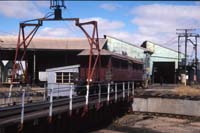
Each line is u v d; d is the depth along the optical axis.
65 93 36.62
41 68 63.81
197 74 101.75
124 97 42.59
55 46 62.84
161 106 47.75
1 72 61.47
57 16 30.88
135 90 51.12
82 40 65.12
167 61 97.38
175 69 97.00
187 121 43.12
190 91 50.09
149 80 86.62
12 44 60.94
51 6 30.81
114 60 42.81
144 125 38.94
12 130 18.75
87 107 28.75
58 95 34.12
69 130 26.34
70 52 63.16
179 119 44.97
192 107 46.16
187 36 97.75
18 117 20.05
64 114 25.05
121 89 47.03
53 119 23.23
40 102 27.27
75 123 27.78
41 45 62.31
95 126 33.84
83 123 29.91
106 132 33.22
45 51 62.53
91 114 31.92
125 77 48.78
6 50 60.59
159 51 97.44
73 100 31.09
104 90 39.31
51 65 64.19
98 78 39.72
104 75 40.34
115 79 43.28
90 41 32.72
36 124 20.47
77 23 31.31
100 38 69.62
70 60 63.53
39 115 21.27
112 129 35.16
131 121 40.53
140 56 86.44
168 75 98.38
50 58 64.25
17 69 36.38
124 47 82.81
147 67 88.62
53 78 40.91
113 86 41.91
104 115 36.38
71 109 25.38
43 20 31.34
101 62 40.84
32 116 20.67
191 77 100.38
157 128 37.41
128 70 50.59
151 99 48.09
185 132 35.56
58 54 63.97
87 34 31.83
